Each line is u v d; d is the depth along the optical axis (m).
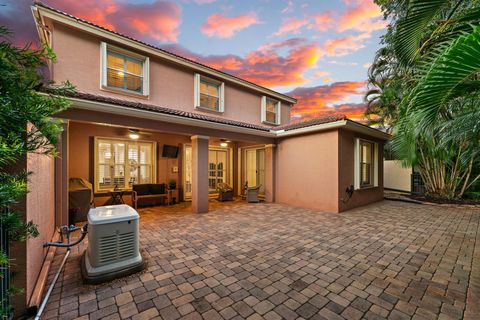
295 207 7.22
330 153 6.55
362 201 7.51
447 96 1.86
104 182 6.75
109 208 3.13
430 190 9.24
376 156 8.38
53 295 2.27
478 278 2.67
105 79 6.14
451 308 2.09
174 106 7.69
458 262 3.13
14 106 1.21
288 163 7.79
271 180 8.17
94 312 2.02
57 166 4.09
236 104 9.52
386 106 9.19
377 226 4.98
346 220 5.51
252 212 6.43
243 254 3.40
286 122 11.57
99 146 6.64
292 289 2.43
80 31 5.86
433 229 4.76
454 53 1.47
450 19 2.07
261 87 10.15
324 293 2.36
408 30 2.52
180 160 8.33
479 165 8.27
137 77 6.95
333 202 6.44
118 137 6.88
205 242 3.93
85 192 5.31
